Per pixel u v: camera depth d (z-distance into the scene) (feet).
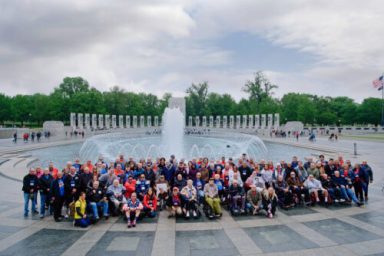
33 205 34.78
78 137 183.62
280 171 41.93
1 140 153.17
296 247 25.07
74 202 32.45
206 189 34.47
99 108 289.53
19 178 55.98
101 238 27.20
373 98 313.73
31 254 23.77
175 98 293.84
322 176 39.81
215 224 31.19
